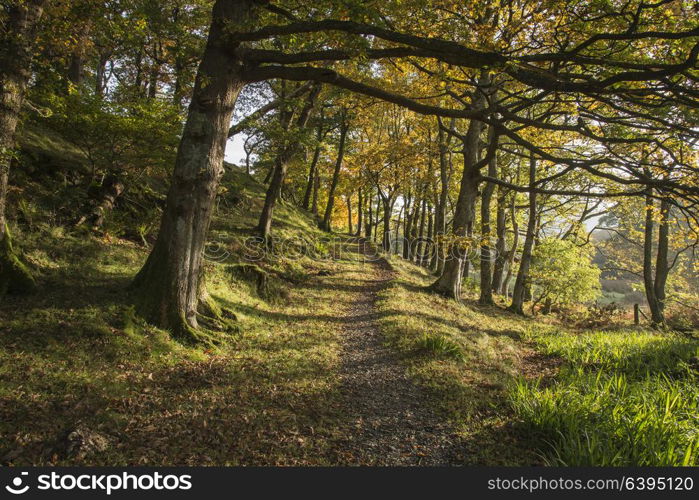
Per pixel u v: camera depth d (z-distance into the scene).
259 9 8.94
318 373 7.83
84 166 13.57
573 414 5.55
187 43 14.75
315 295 15.27
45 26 8.82
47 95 10.02
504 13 12.29
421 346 9.62
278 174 19.28
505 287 27.53
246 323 10.20
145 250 12.32
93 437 4.63
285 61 8.54
